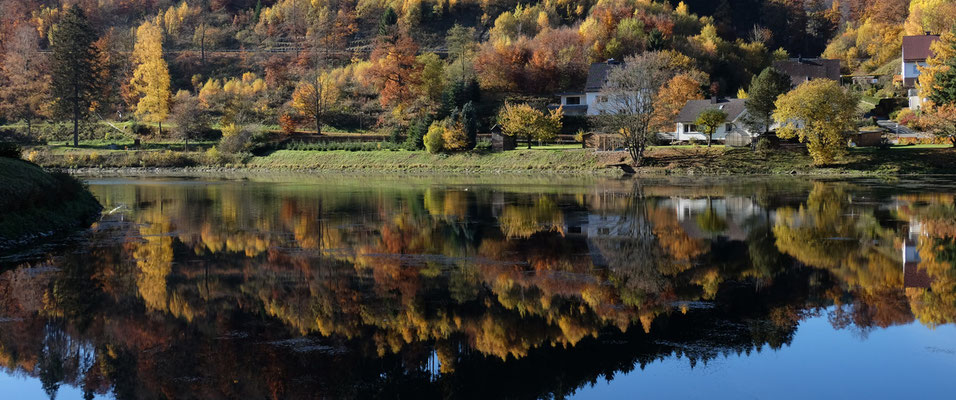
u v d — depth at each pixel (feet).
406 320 58.49
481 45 436.35
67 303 63.87
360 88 390.42
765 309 60.75
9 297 65.98
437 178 226.58
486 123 329.31
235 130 306.76
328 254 87.76
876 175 202.69
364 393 43.32
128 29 529.45
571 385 44.62
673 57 364.79
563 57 385.29
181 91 370.12
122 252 89.45
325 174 258.37
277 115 358.64
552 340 53.11
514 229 107.96
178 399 42.55
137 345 52.34
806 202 139.33
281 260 83.71
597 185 188.24
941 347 50.75
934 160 211.41
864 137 235.61
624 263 80.84
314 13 536.01
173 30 523.29
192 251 90.27
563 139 298.35
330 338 53.83
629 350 50.67
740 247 90.63
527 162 255.50
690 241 95.66
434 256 86.02
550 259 83.71
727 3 537.65
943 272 74.28
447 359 49.29
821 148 217.15
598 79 336.29
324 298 65.67
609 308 61.67
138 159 292.20
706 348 51.08
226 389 43.88
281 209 136.05
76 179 131.85
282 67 427.33
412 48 363.97
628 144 238.68
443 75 372.17
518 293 67.31
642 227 108.78
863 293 65.92
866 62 420.36
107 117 371.35
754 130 248.93
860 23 532.32
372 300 65.00
